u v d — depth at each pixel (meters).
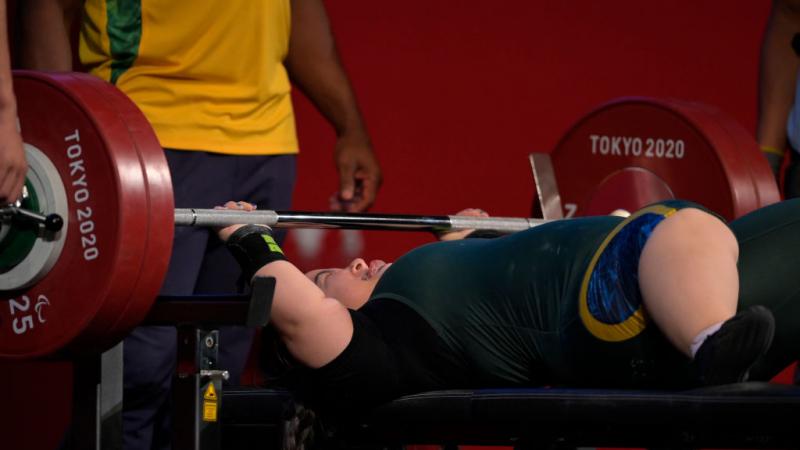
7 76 7.23
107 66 9.82
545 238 7.70
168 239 7.25
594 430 6.86
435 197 15.29
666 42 15.91
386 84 15.13
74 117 7.27
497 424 7.16
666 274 6.70
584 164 11.73
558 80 15.61
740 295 7.30
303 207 14.99
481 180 15.41
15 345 7.44
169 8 9.62
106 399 7.60
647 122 11.17
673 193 11.01
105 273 7.08
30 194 7.30
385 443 7.71
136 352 9.17
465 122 15.36
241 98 9.97
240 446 8.09
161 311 7.23
